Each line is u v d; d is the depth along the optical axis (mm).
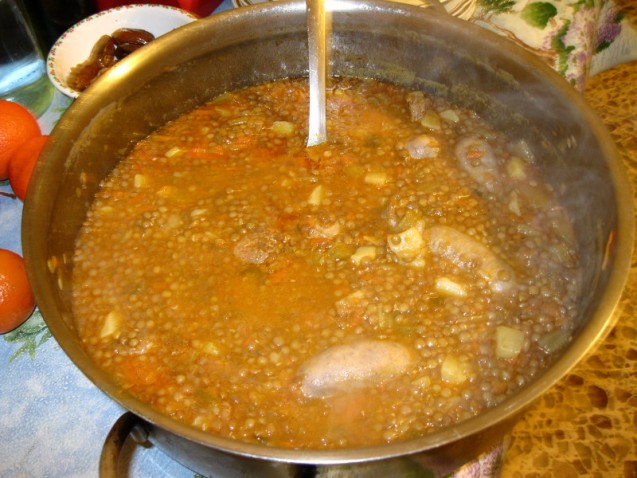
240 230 487
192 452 336
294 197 509
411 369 414
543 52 597
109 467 315
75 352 335
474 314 440
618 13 743
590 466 505
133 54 493
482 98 532
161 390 411
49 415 427
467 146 525
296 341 429
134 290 459
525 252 468
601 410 532
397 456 296
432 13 504
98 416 427
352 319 438
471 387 411
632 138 724
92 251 479
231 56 542
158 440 353
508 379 414
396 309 441
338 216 492
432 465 338
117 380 413
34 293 359
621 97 762
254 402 406
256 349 428
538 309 442
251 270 466
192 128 552
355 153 536
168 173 526
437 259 463
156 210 500
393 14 511
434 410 401
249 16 515
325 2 512
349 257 469
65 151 444
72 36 607
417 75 558
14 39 549
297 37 544
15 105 518
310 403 405
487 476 436
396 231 481
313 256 471
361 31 534
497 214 493
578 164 448
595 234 419
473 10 618
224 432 396
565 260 460
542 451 512
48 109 592
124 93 493
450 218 490
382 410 400
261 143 546
